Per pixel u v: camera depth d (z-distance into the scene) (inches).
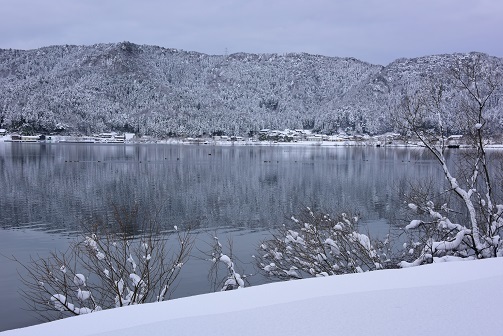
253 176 2464.3
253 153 5280.5
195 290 569.6
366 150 6077.8
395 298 143.9
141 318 133.2
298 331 116.8
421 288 155.3
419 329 115.6
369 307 135.3
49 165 3061.0
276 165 3243.1
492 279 165.8
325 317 127.5
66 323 131.7
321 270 396.5
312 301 143.9
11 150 5054.1
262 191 1860.2
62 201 1556.3
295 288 162.6
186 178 2352.4
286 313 132.3
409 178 2171.5
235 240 924.6
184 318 131.0
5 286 602.5
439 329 115.1
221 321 127.3
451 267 190.9
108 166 3065.9
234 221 1198.3
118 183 2114.9
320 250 407.5
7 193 1749.5
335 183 2108.8
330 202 1524.4
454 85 438.0
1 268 705.6
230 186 2033.7
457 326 117.0
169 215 1298.0
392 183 2025.1
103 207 1425.9
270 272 426.3
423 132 426.3
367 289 155.8
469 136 433.7
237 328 120.9
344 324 121.0
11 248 870.4
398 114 439.2
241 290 163.6
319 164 3348.9
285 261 435.8
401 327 117.3
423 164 3277.6
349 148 6958.7
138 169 2871.6
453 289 152.8
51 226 1106.1
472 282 161.9
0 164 3085.6
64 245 886.4
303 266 408.2
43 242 926.4
